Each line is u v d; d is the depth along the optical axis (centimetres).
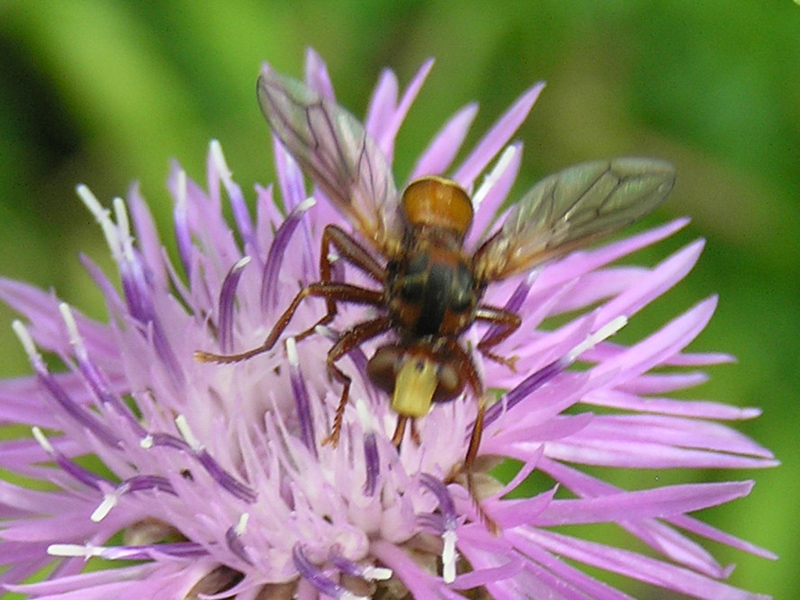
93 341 6
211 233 7
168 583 6
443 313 5
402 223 6
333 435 6
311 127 6
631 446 6
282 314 6
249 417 6
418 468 6
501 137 7
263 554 6
